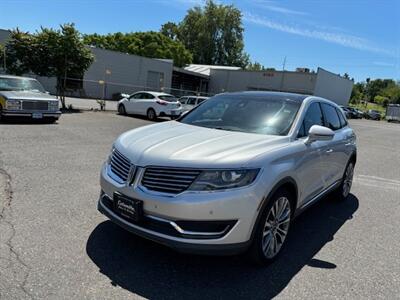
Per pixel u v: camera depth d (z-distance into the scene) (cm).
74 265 347
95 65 3681
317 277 366
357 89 11400
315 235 478
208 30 7638
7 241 381
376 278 374
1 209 465
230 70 5222
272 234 380
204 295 319
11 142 905
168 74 4431
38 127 1215
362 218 561
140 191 339
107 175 383
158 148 358
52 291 304
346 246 449
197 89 5472
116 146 401
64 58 1903
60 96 2102
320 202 634
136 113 2005
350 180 655
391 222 553
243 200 329
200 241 323
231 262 379
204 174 327
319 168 470
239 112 478
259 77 4956
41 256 358
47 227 423
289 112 463
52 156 789
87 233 416
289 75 4747
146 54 6569
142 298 307
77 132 1181
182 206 321
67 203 506
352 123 3944
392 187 794
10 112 1230
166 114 1911
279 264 387
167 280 337
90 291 309
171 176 332
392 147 1719
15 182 582
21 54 1853
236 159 338
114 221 365
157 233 332
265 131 434
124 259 367
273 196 364
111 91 3847
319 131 421
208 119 482
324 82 4853
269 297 324
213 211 322
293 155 395
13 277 319
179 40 7906
